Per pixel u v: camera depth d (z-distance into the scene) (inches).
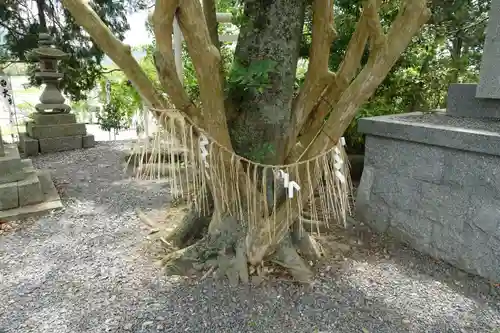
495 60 95.4
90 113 338.6
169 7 50.8
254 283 75.0
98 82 291.4
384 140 97.9
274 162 73.9
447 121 99.3
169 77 58.2
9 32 243.8
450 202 83.7
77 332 62.0
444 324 64.7
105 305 69.0
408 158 92.0
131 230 103.4
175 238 92.4
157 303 69.4
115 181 152.9
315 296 71.6
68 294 72.5
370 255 89.5
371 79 58.9
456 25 143.4
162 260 84.0
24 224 107.3
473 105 106.1
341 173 70.5
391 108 139.8
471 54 151.6
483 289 75.2
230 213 79.0
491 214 76.2
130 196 133.3
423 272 82.0
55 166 177.9
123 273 80.0
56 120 214.1
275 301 69.9
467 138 77.0
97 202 127.1
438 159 84.9
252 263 78.3
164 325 63.6
